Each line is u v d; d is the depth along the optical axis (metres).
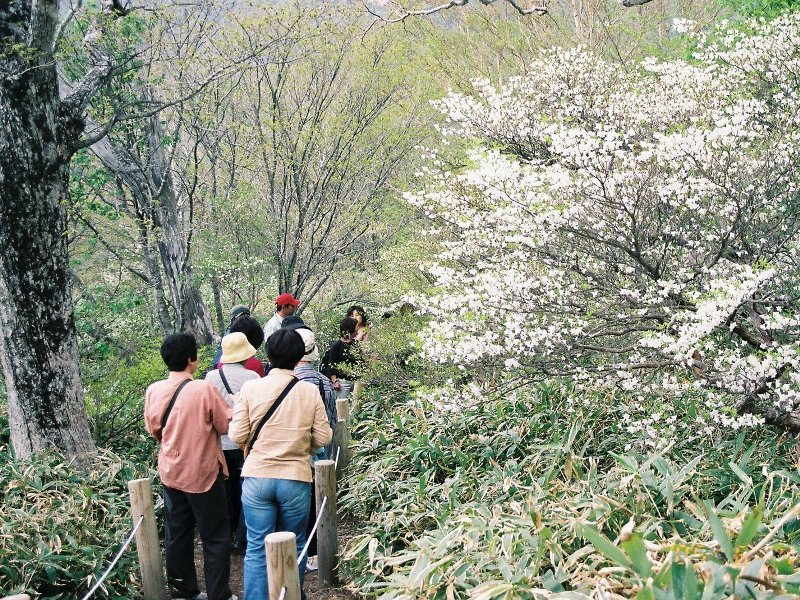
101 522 5.51
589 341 5.51
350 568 5.01
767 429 5.21
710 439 4.98
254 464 4.34
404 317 9.18
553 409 6.27
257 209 12.99
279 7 10.20
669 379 4.91
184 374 4.87
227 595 4.82
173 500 4.81
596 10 12.77
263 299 13.70
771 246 5.41
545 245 5.42
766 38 6.65
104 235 12.84
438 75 14.01
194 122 10.96
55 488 5.73
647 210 5.22
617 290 5.24
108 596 4.67
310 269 12.77
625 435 5.45
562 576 3.23
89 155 11.69
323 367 8.85
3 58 6.01
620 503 3.88
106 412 7.60
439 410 5.95
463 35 14.25
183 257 12.12
